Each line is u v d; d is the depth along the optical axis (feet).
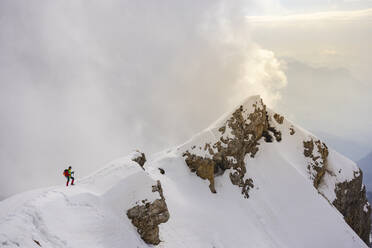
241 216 143.64
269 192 167.53
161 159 159.22
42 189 89.15
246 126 186.19
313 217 161.07
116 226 78.28
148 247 85.25
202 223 122.21
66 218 70.64
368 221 231.71
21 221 61.87
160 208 91.15
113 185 92.48
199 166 156.46
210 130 173.58
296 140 208.85
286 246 140.77
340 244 152.46
